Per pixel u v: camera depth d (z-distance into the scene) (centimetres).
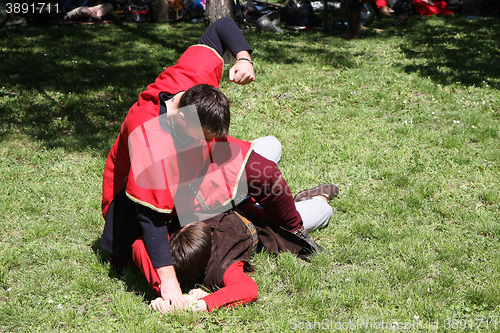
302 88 754
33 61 886
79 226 391
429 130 594
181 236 299
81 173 483
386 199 434
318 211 377
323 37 1166
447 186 457
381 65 906
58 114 646
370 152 526
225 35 326
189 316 284
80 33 1141
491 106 688
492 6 1514
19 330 282
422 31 1245
